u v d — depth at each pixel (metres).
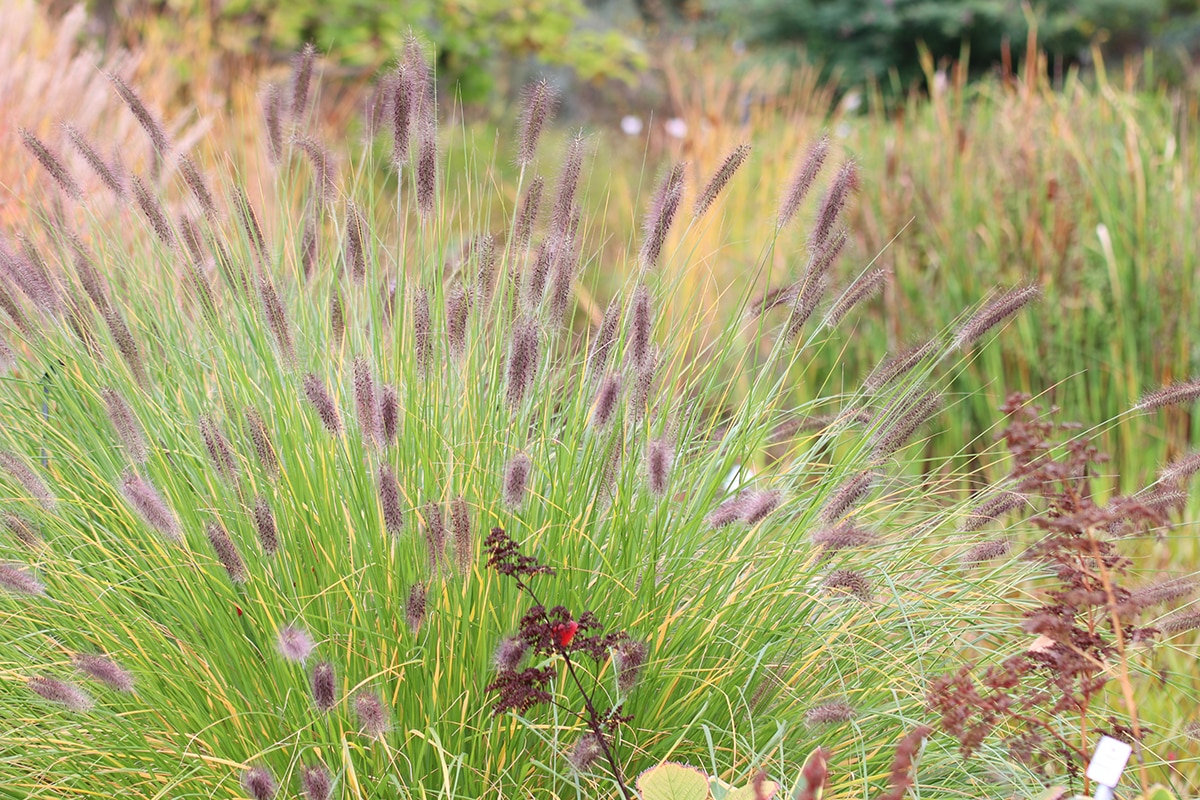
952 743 2.46
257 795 1.96
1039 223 5.41
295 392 2.60
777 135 8.45
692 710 2.51
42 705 2.45
